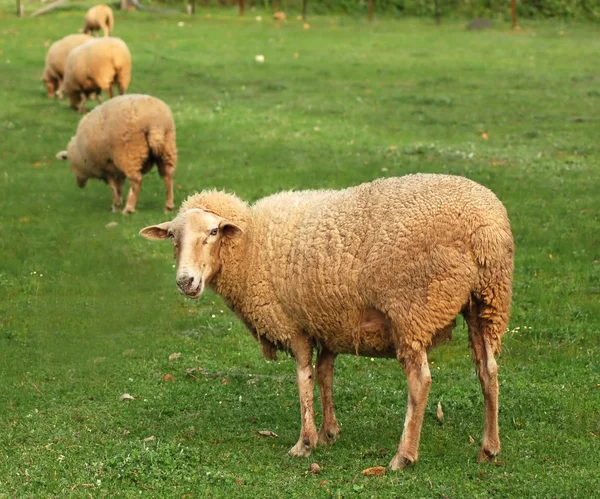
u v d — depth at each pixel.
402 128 23.47
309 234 7.58
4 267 13.70
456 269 6.94
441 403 8.77
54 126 24.34
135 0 47.66
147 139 16.02
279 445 7.98
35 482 7.20
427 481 6.93
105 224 15.99
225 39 39.09
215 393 9.34
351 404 8.98
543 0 47.34
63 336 11.12
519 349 10.29
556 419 8.27
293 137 22.61
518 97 27.02
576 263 13.20
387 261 7.09
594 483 6.81
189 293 7.68
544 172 18.52
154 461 7.41
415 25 45.16
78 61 25.23
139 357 10.51
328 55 35.53
